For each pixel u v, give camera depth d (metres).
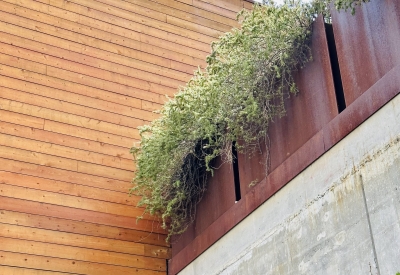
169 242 4.99
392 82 3.02
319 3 3.81
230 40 4.27
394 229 2.85
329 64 3.61
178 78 5.88
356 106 3.24
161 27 6.04
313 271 3.31
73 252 4.57
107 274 4.62
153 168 4.71
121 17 5.86
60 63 5.30
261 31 4.02
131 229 4.90
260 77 4.04
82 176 4.92
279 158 3.89
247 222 3.98
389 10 3.20
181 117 4.55
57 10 5.53
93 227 4.76
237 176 4.36
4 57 5.07
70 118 5.11
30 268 4.36
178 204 4.80
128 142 5.27
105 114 5.29
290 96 3.91
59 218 4.66
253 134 4.17
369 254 2.97
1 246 4.34
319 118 3.61
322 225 3.32
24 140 4.82
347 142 3.27
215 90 4.25
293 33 3.90
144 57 5.78
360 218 3.07
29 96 5.02
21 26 5.27
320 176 3.42
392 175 2.93
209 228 4.38
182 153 4.66
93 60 5.48
